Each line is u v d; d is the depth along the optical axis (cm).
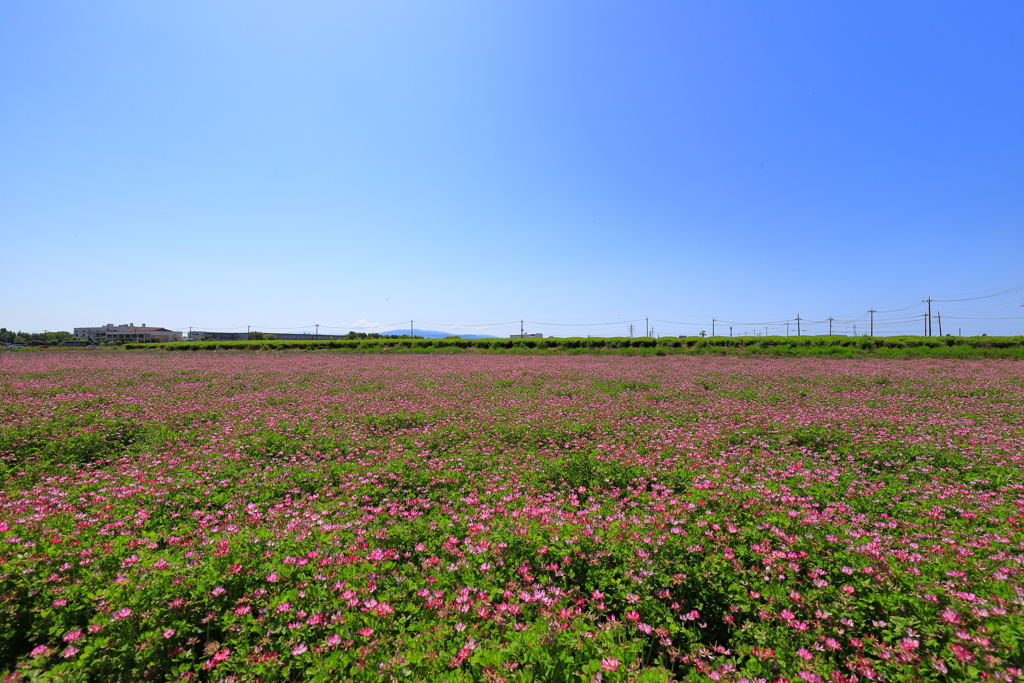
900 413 1247
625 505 677
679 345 5031
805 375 2247
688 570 433
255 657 326
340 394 1659
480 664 321
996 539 499
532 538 512
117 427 1073
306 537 510
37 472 795
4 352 4578
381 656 327
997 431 1012
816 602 386
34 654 321
